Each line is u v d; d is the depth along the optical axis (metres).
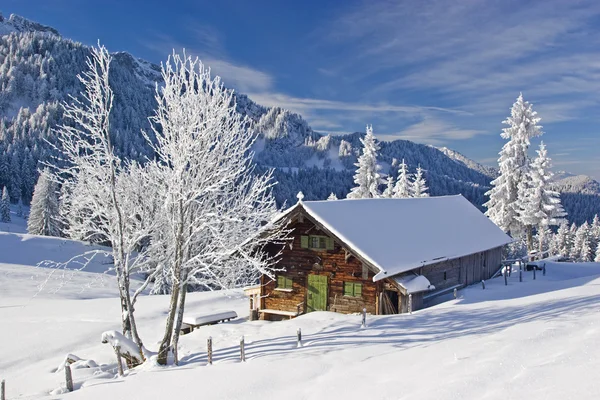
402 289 21.53
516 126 47.78
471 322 17.03
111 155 16.03
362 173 59.88
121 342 15.95
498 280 32.06
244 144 16.72
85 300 33.94
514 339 12.11
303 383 11.45
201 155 15.74
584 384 7.15
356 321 19.86
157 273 17.73
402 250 23.97
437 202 35.72
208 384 12.14
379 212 27.81
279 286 25.55
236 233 16.88
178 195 15.59
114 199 16.03
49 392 14.30
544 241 94.38
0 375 18.27
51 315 28.19
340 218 24.11
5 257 59.56
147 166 17.27
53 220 77.94
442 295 26.17
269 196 17.23
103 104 16.09
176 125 15.55
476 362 10.29
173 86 15.56
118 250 17.05
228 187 17.06
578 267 39.34
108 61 15.91
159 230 17.47
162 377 13.59
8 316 28.28
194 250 17.16
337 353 14.30
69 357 18.38
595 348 9.32
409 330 16.88
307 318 21.70
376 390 9.67
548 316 15.27
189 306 30.36
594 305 15.84
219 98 15.92
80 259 62.50
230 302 32.41
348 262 23.61
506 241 35.41
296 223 25.06
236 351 16.45
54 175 16.95
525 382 7.91
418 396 8.47
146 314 27.72
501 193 48.97
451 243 28.59
